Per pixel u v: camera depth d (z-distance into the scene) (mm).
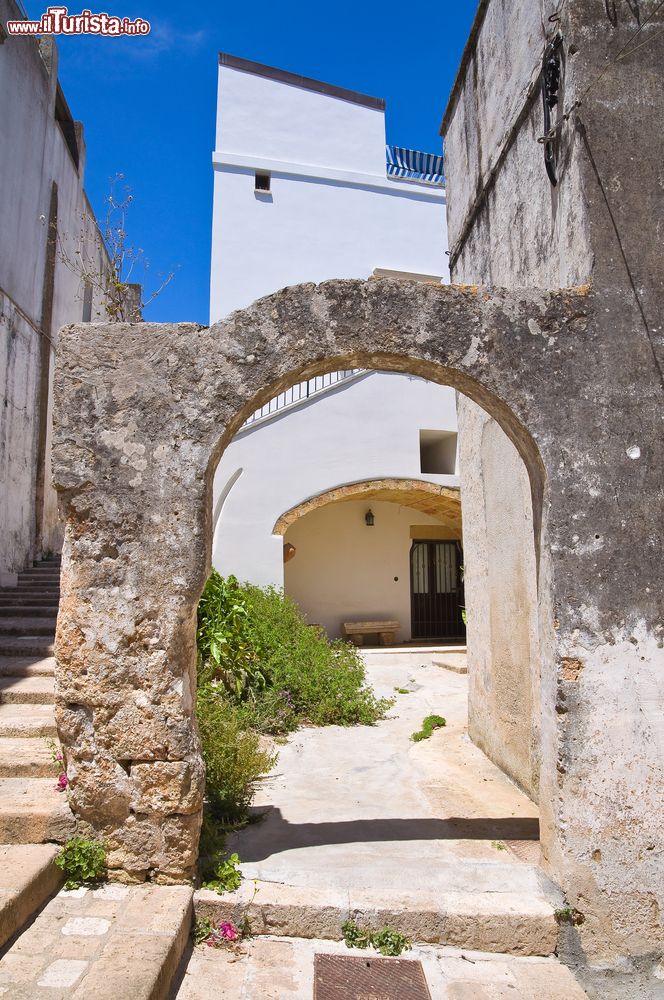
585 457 3633
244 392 3625
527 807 4723
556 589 3531
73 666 3469
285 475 11164
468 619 6504
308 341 3660
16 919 3023
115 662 3461
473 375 3654
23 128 9383
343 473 11430
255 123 15094
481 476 5965
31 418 9688
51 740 4727
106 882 3465
